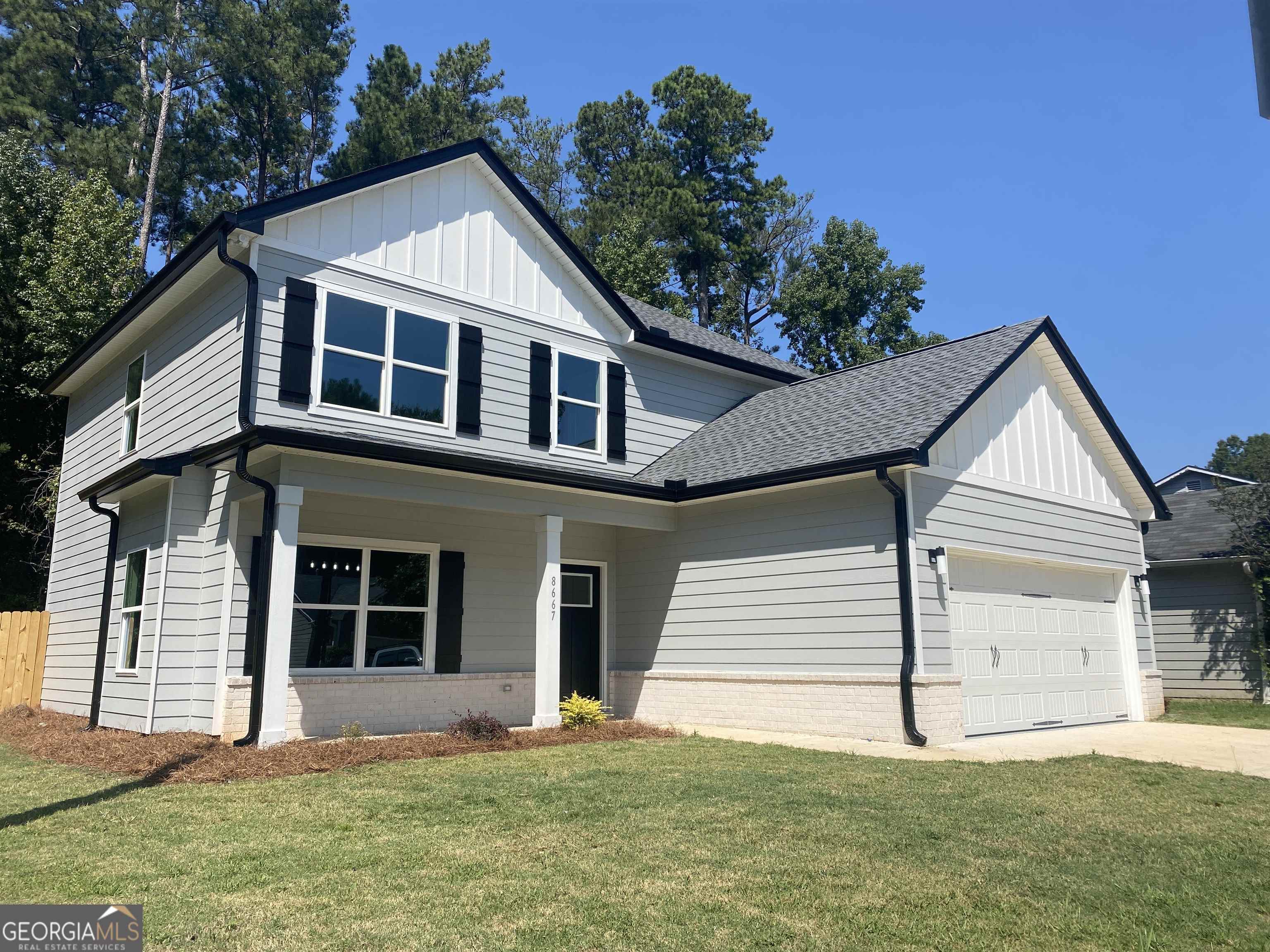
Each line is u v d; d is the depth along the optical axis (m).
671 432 16.70
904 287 42.25
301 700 11.47
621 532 15.43
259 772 8.64
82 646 15.20
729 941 4.32
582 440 15.15
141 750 9.90
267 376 11.55
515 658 14.01
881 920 4.63
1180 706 17.55
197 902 4.79
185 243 36.66
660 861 5.66
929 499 11.88
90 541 15.77
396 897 4.91
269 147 38.09
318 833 6.33
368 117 36.12
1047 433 14.62
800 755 10.12
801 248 45.19
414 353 13.11
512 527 14.30
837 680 11.89
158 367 14.47
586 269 15.33
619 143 46.00
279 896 4.90
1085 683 14.47
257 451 10.33
